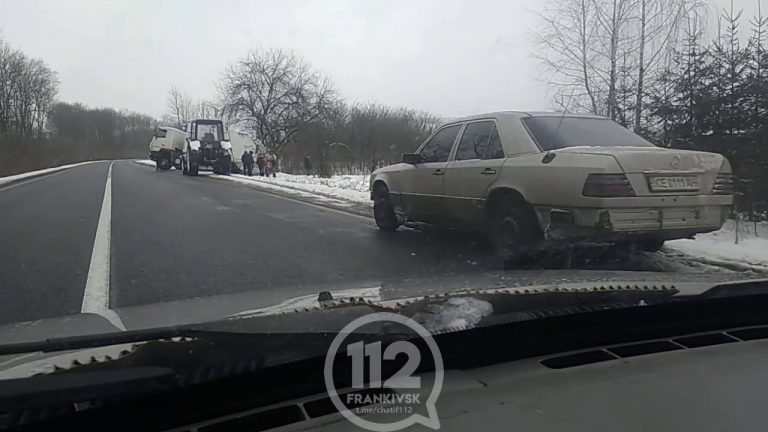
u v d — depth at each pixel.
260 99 37.09
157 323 2.39
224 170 27.50
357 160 28.89
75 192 16.39
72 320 2.59
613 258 5.35
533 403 1.70
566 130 5.63
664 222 4.84
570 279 3.04
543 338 2.18
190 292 4.86
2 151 38.22
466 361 2.02
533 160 5.31
